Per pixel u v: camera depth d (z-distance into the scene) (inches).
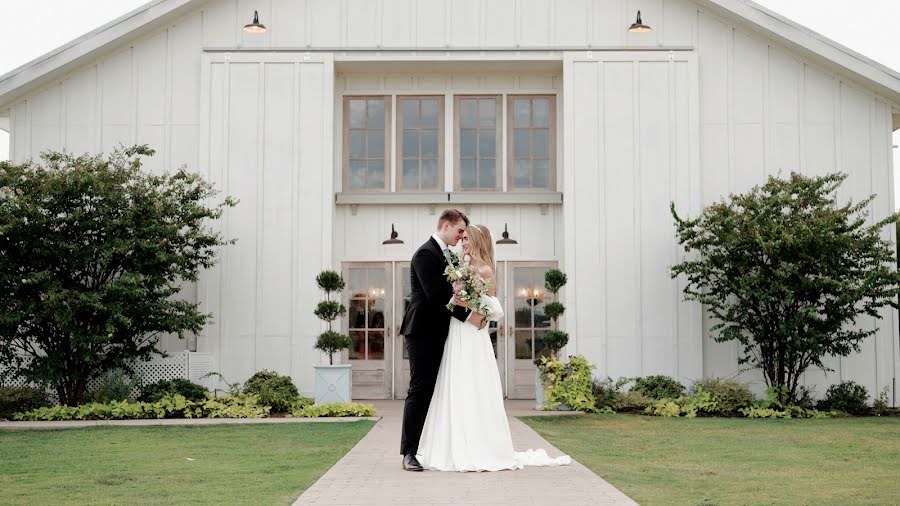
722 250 562.9
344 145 629.9
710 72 596.1
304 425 435.8
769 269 526.6
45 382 498.3
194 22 597.9
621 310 576.7
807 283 511.2
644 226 581.3
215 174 582.9
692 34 597.6
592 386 529.7
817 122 593.3
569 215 583.2
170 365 543.2
